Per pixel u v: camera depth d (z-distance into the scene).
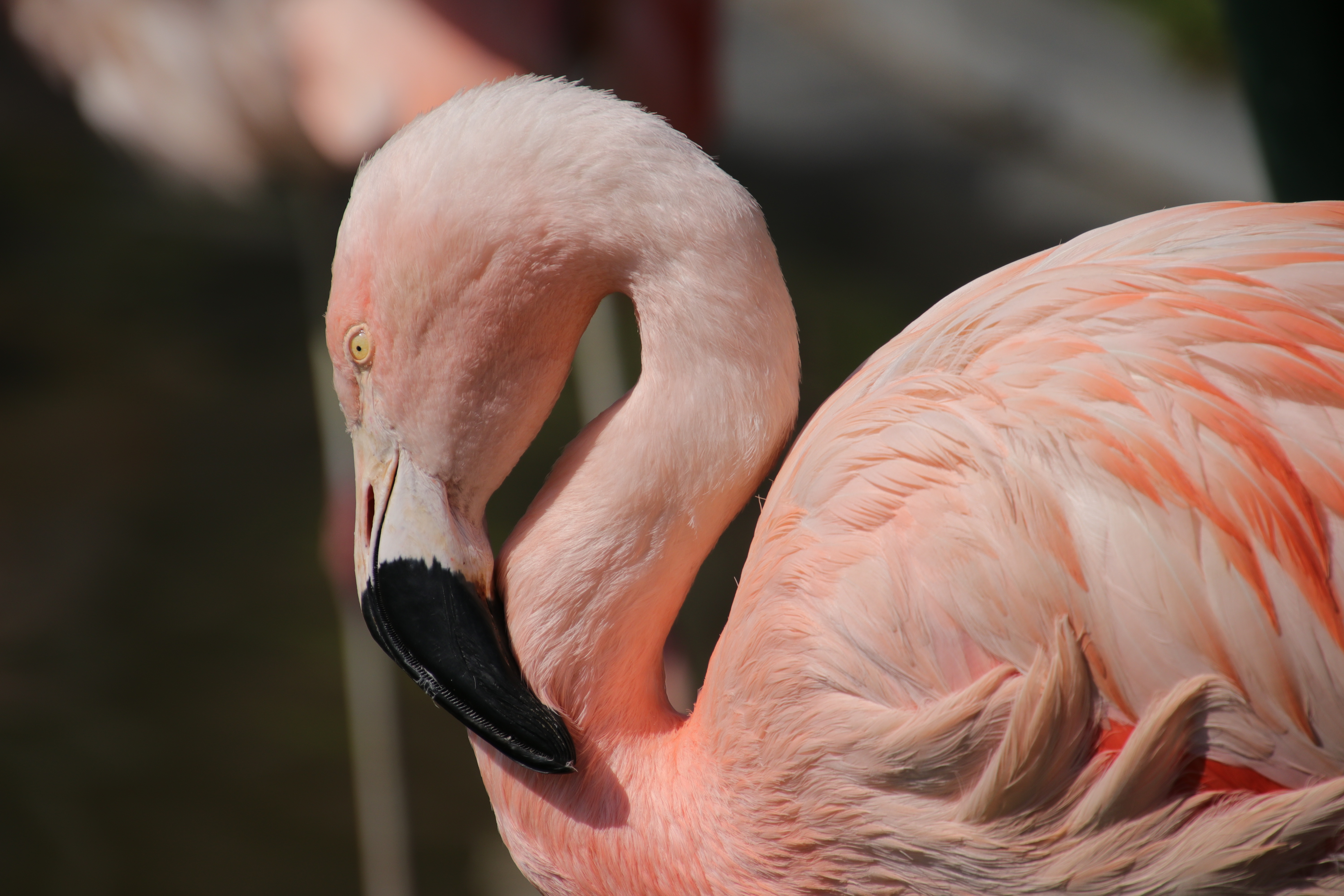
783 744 2.20
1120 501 2.16
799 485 2.21
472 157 2.21
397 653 2.23
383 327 2.23
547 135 2.21
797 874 2.21
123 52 2.63
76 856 2.69
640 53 2.64
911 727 2.18
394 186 2.22
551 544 2.23
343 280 2.23
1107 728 2.17
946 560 2.18
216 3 2.58
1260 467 2.16
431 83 2.56
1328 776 2.16
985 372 2.19
